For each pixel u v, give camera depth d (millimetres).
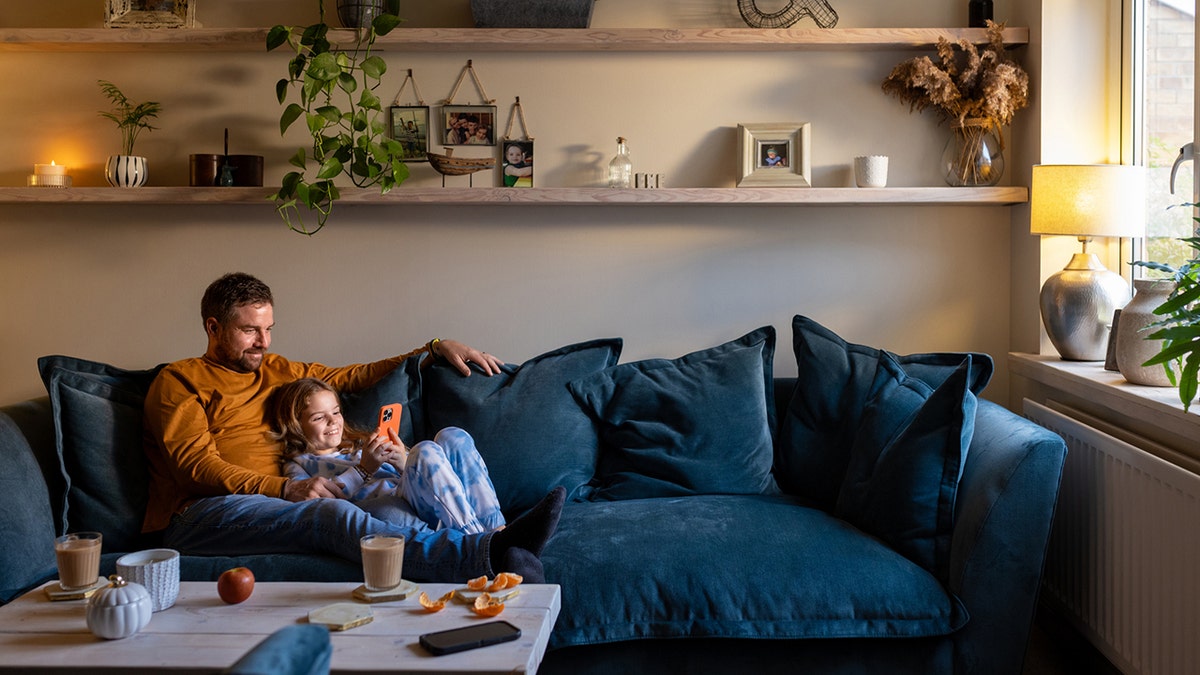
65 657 1606
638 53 3389
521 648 1636
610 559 2338
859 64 3371
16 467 2420
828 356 2990
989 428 2543
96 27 3395
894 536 2432
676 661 2285
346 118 3205
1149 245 2951
